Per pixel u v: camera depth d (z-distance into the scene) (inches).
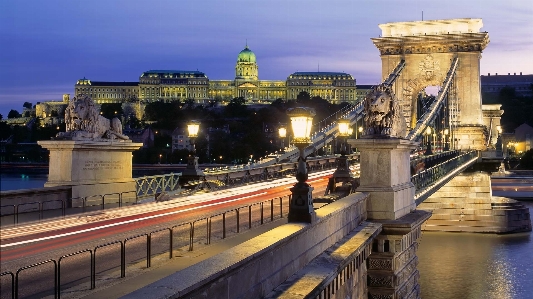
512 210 3073.3
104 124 1178.0
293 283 537.6
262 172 1904.5
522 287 1883.6
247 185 1684.3
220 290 411.2
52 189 1010.7
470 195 3102.9
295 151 2568.9
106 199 1141.1
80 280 547.5
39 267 601.3
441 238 2874.0
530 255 2401.6
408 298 957.2
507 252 2471.7
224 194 1384.1
